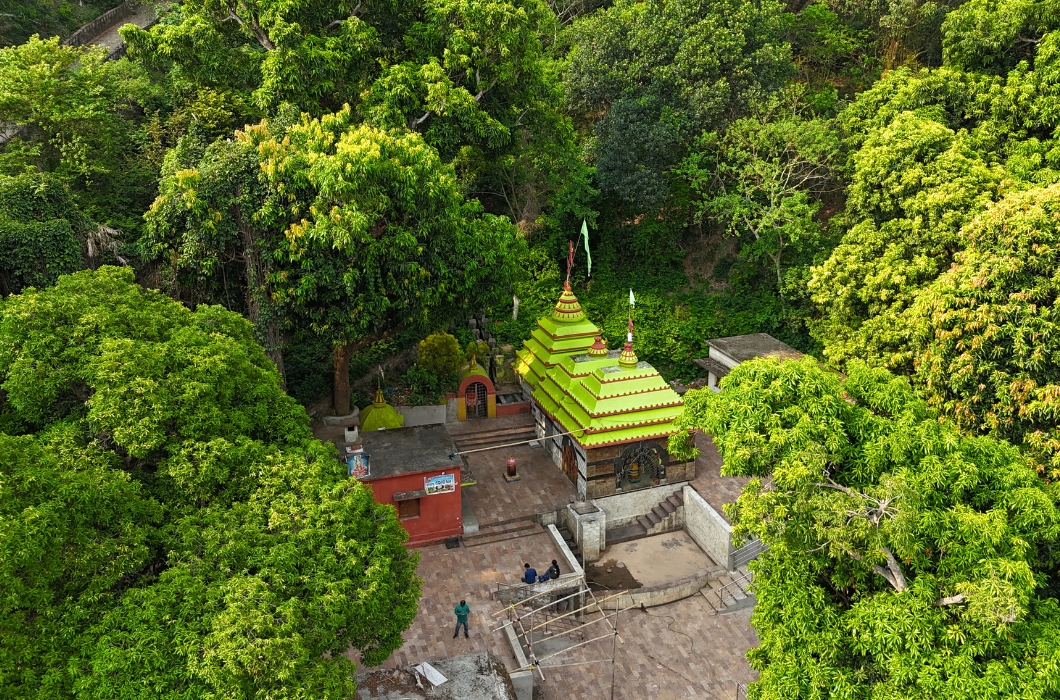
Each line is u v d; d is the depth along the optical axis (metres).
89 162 37.69
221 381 20.53
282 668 15.35
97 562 15.95
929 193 32.22
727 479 35.78
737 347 42.59
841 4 53.88
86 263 32.62
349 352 36.00
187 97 45.22
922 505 17.28
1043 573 17.81
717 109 44.00
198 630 15.81
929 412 19.98
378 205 29.31
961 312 25.06
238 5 34.59
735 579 31.67
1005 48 40.72
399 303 31.64
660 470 35.16
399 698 21.19
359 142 29.38
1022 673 15.16
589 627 29.23
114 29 59.84
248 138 30.02
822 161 44.41
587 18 50.44
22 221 30.67
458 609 26.53
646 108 44.69
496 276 34.16
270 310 30.12
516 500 34.72
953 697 14.76
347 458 30.09
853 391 20.64
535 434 39.72
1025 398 23.38
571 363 37.69
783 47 46.69
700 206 46.59
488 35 36.72
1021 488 17.70
